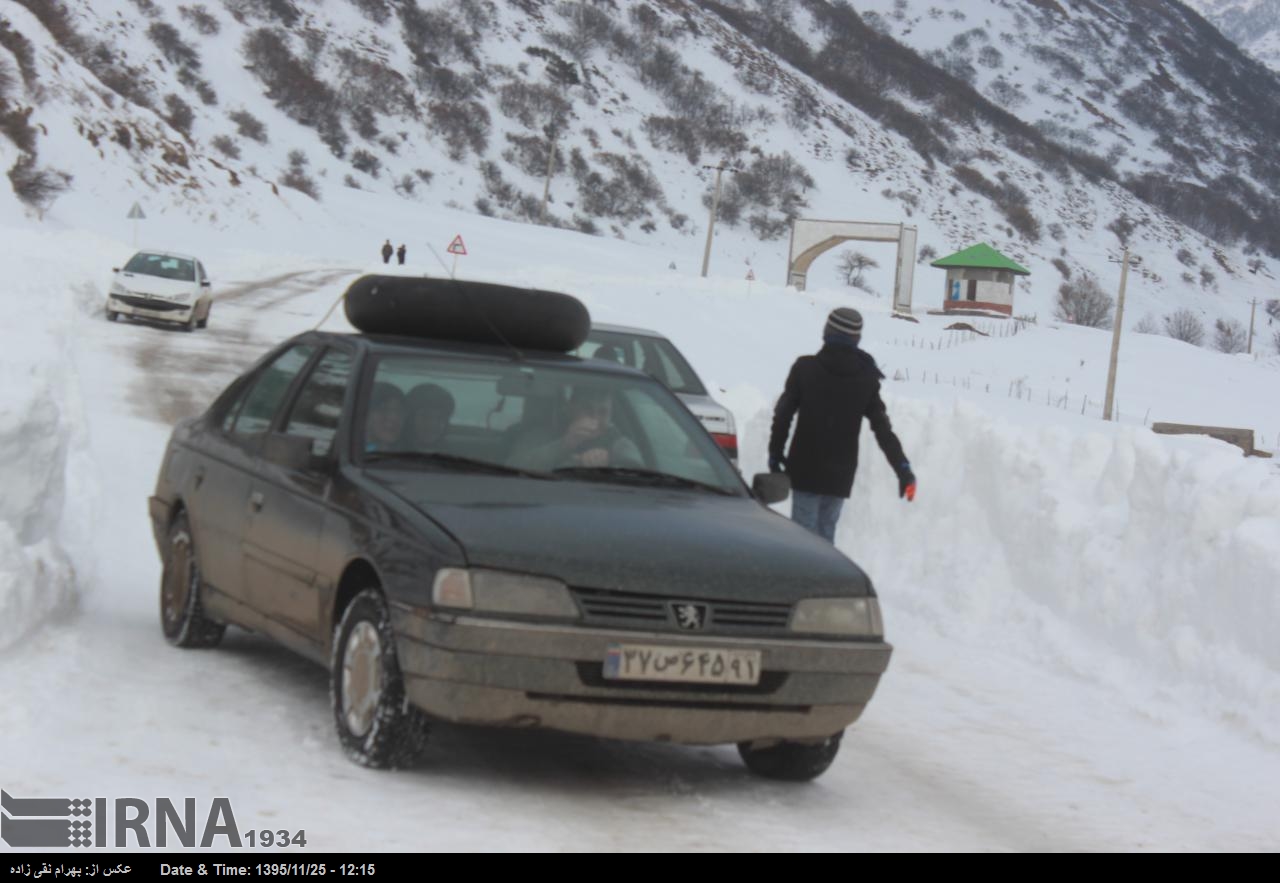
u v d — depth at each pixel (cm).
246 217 8100
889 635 939
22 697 568
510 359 643
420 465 585
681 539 539
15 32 7306
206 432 732
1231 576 781
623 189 17012
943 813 571
